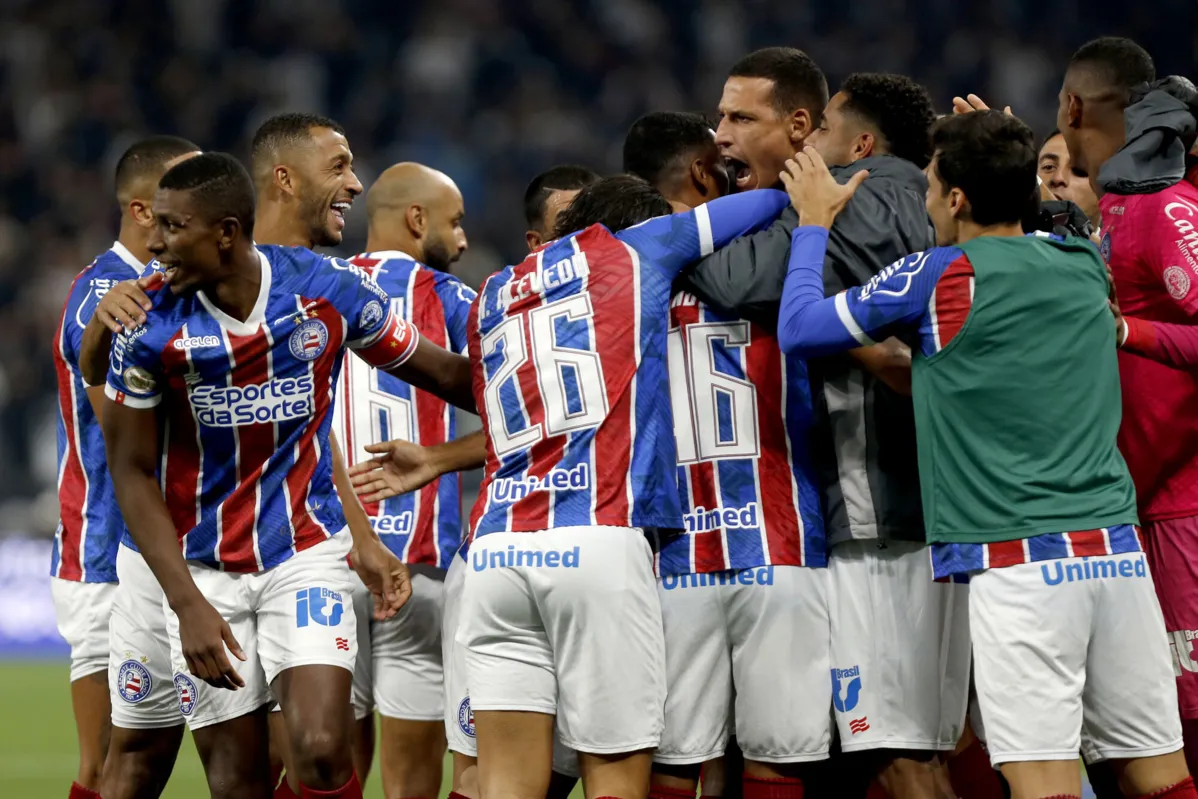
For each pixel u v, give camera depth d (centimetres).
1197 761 1675
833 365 1561
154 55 7131
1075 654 1407
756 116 1644
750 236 1552
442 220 2030
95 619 1927
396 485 1700
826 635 1557
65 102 6800
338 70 7162
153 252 1506
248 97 6988
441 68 7050
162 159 1894
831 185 1523
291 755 1695
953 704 1577
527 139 6900
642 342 1494
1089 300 1434
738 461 1551
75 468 1933
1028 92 7119
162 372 1521
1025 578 1402
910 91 1650
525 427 1490
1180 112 1614
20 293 6016
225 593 1591
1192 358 1562
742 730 1564
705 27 7344
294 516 1591
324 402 1603
